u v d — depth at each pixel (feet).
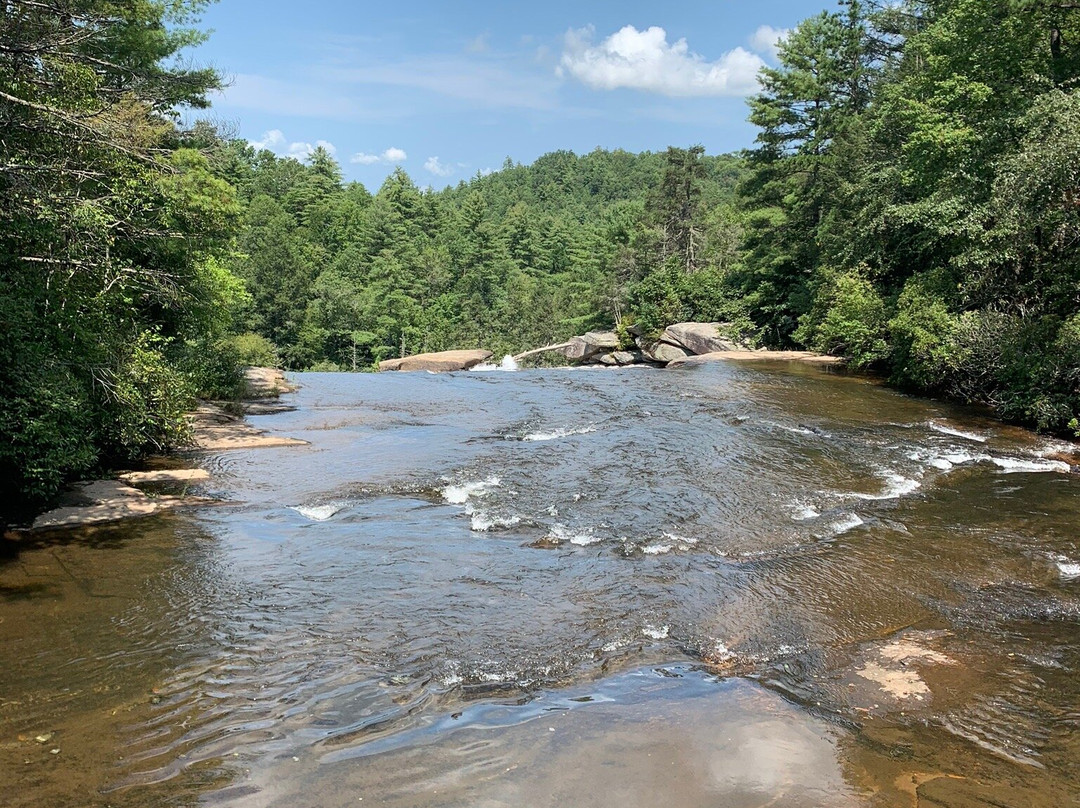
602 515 30.12
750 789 13.41
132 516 29.91
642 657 18.69
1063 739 15.34
